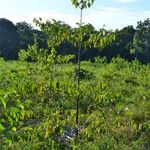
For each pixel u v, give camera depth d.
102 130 6.06
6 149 7.21
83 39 6.52
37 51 7.05
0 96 4.35
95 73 27.86
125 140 10.59
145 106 15.61
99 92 6.42
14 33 86.75
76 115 6.20
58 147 5.73
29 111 5.84
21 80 6.73
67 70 20.45
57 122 5.62
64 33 6.38
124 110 6.56
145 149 10.72
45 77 6.73
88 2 6.26
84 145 9.19
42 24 6.40
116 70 30.80
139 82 24.75
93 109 6.32
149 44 89.19
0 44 81.88
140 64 36.03
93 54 51.28
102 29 6.30
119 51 70.62
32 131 5.64
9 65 27.30
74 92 6.18
